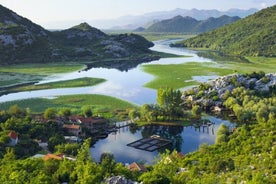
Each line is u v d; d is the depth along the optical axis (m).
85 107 195.00
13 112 170.75
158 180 75.81
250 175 88.31
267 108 175.38
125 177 77.50
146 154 141.62
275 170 89.44
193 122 181.50
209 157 107.25
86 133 162.25
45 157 111.25
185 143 154.38
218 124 180.12
